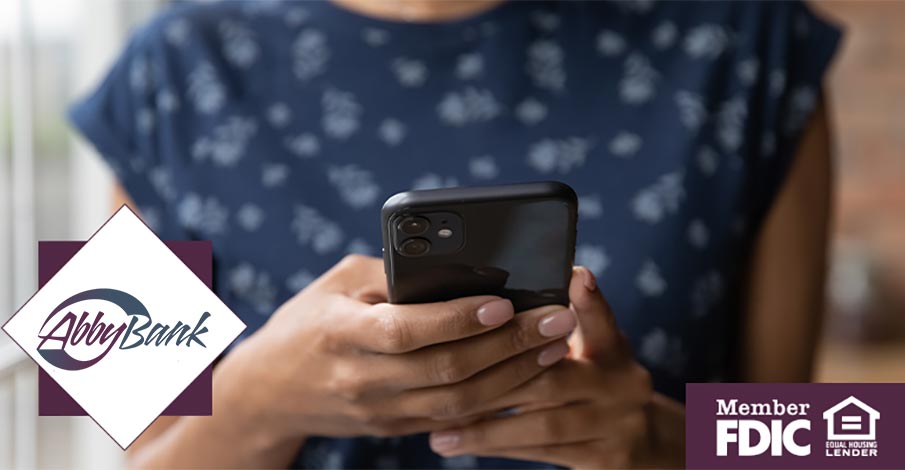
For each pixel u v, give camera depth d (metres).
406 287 0.56
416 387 0.61
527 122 0.86
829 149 0.91
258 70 0.90
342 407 0.64
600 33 0.89
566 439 0.66
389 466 0.82
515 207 0.51
